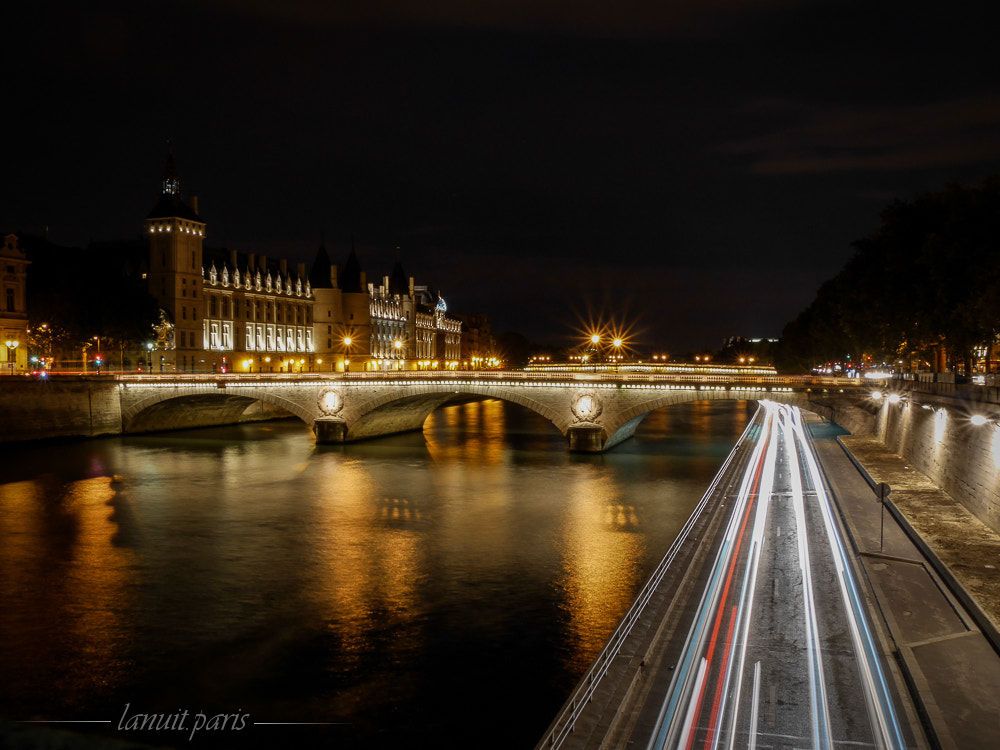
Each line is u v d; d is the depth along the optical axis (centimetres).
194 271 18412
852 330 10775
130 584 5038
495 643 4109
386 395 11600
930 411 6600
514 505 7331
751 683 2833
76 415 11788
